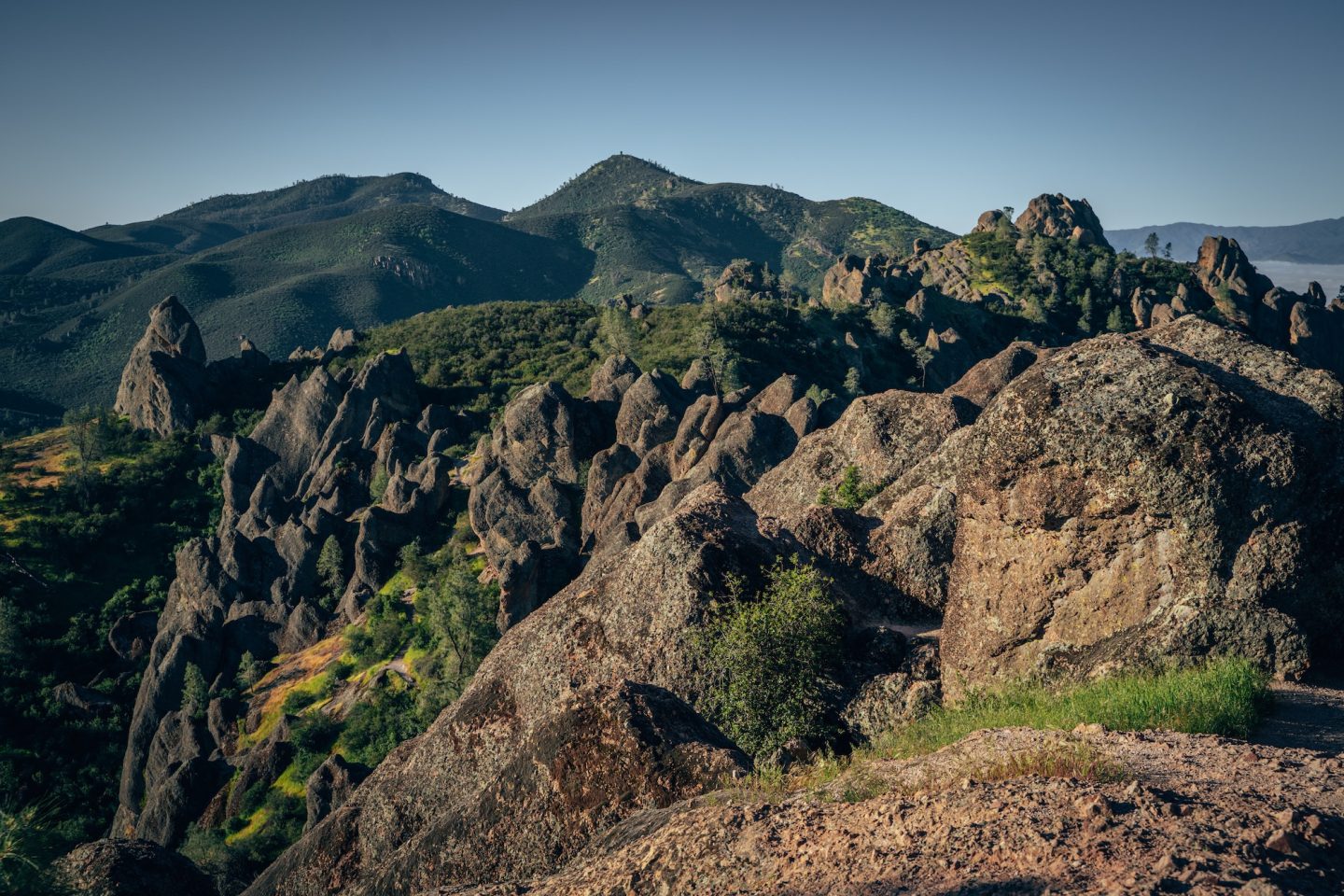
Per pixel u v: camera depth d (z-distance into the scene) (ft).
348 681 295.69
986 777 32.01
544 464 354.54
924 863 26.04
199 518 479.82
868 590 89.20
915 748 44.21
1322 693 45.98
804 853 29.58
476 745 80.94
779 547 87.10
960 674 70.85
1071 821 26.09
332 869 82.48
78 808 307.99
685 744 50.49
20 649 367.45
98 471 496.64
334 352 653.30
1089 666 58.39
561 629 83.25
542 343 645.10
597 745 52.16
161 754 303.68
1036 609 66.44
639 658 78.89
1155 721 38.24
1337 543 56.95
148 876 69.51
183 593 359.66
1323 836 23.61
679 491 284.00
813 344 654.53
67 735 331.16
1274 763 30.81
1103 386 64.59
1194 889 20.97
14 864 31.22
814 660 74.13
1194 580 58.23
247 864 232.73
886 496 102.63
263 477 413.39
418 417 463.83
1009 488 67.77
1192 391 61.46
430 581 317.22
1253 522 57.57
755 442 289.12
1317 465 57.93
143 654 370.53
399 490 366.63
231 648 334.24
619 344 595.88
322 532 360.89
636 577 82.58
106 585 432.25
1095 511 63.05
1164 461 59.93
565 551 296.30
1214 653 52.13
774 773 42.65
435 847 58.39
